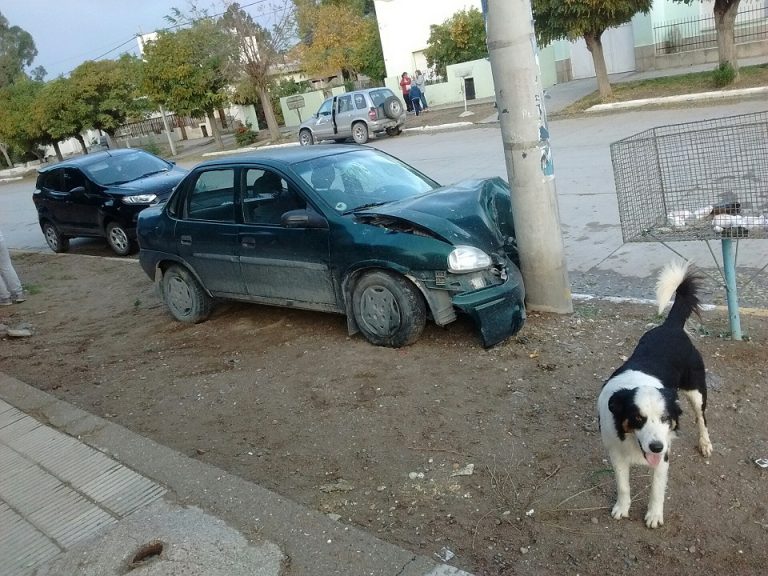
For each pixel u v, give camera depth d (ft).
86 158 43.70
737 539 10.61
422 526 11.65
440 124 82.48
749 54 81.00
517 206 19.16
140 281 33.04
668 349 12.31
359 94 80.28
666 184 16.60
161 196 39.37
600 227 29.14
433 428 14.70
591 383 15.71
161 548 11.37
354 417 15.62
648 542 10.76
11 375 21.45
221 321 24.53
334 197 20.30
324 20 127.85
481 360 17.54
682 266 14.03
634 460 10.97
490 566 10.59
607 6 62.13
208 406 17.34
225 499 12.50
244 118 127.13
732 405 14.14
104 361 22.07
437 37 108.47
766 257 22.63
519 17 17.69
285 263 20.77
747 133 15.75
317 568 10.46
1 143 166.81
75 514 12.76
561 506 11.81
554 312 19.74
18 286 32.07
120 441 15.31
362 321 19.56
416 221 18.12
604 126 57.77
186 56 101.19
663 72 82.79
